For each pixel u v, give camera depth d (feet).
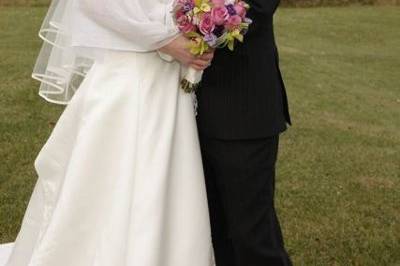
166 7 8.24
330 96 29.60
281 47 43.75
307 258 12.34
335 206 15.07
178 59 8.23
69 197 8.07
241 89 8.82
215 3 7.90
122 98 8.23
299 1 66.54
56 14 9.04
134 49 8.23
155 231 7.92
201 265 8.42
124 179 8.04
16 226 12.98
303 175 17.13
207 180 9.36
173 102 8.40
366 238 13.38
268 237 9.18
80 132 8.21
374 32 54.24
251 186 9.01
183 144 8.46
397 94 32.37
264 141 8.96
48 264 8.09
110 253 7.91
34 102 22.29
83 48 8.54
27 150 17.37
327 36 50.85
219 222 9.55
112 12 8.07
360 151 20.06
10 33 38.86
